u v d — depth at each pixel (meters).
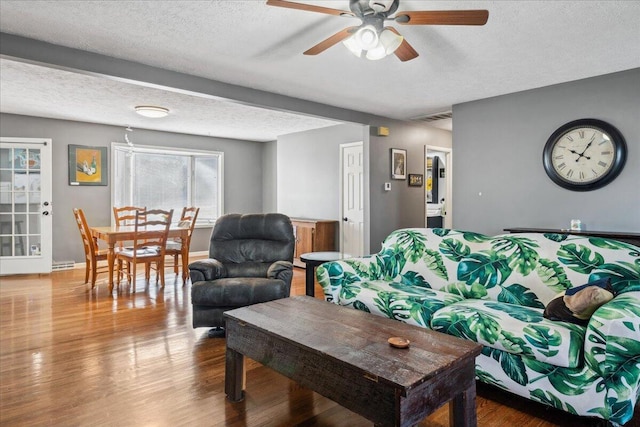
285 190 7.30
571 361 1.83
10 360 2.65
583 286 2.16
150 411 2.04
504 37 2.77
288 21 2.55
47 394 2.20
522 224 4.18
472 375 1.71
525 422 1.97
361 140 5.93
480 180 4.52
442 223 7.29
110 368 2.54
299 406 2.12
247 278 3.37
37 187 5.73
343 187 6.23
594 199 3.68
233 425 1.93
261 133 7.22
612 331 1.73
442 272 3.07
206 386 2.32
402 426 1.41
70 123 6.08
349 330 1.93
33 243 5.73
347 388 1.61
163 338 3.09
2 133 5.57
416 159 5.99
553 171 3.90
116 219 5.62
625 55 3.13
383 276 3.35
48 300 4.18
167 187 7.34
